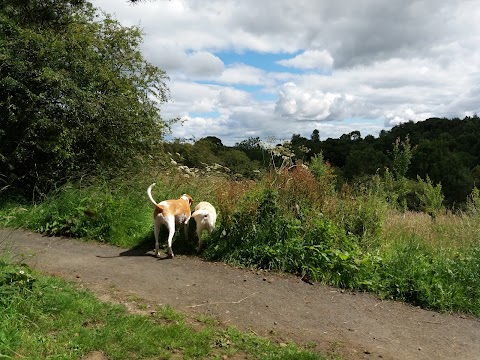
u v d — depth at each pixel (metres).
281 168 8.57
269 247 7.17
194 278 6.34
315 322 5.08
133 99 13.10
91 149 12.19
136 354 3.84
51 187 11.03
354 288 6.38
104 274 6.23
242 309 5.26
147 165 12.48
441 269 6.49
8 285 4.52
